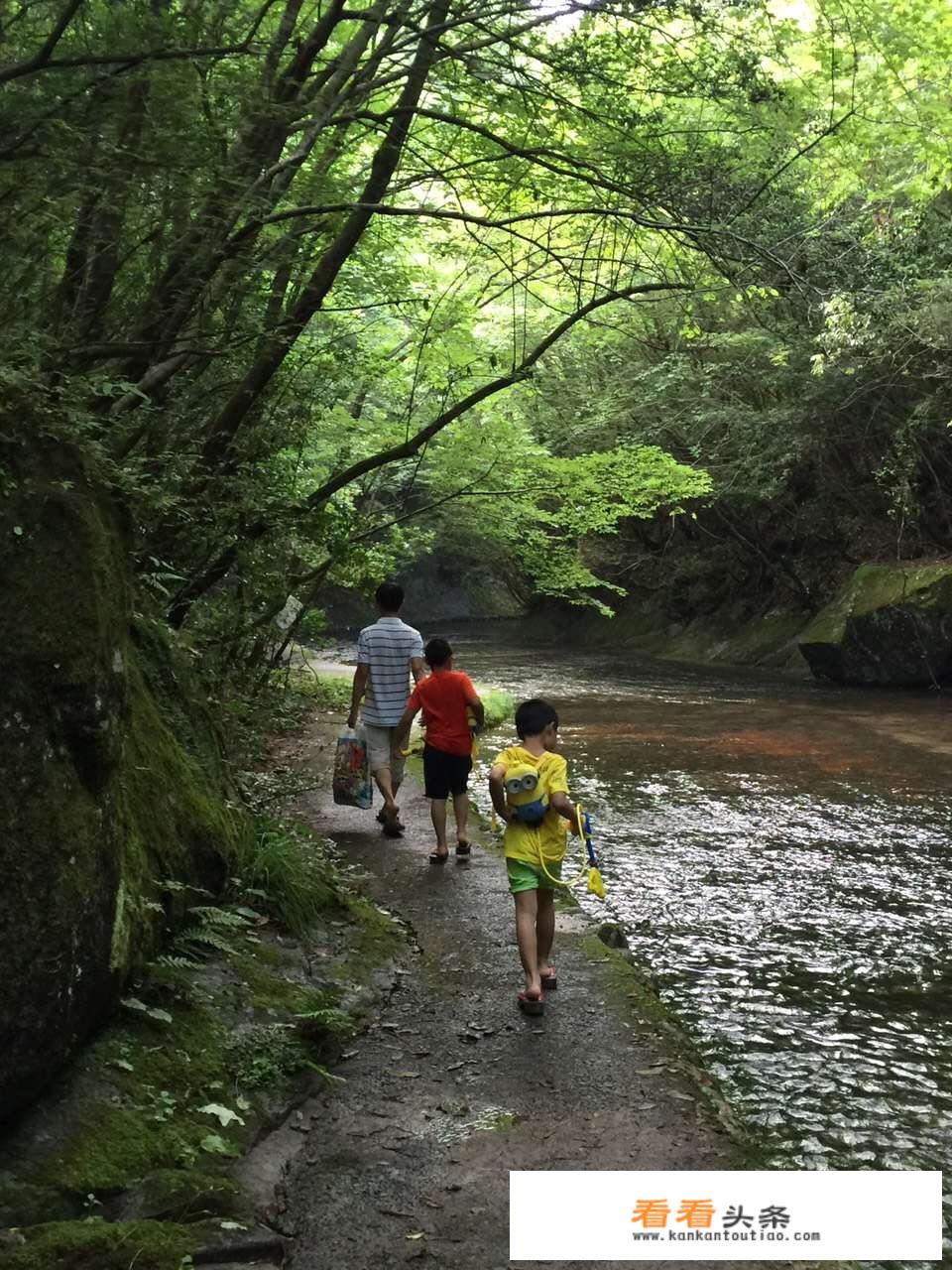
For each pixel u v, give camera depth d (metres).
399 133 6.12
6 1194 2.82
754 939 6.15
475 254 8.40
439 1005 4.73
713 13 5.72
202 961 4.39
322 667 19.52
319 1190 3.27
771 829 8.75
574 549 13.17
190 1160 3.20
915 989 5.41
